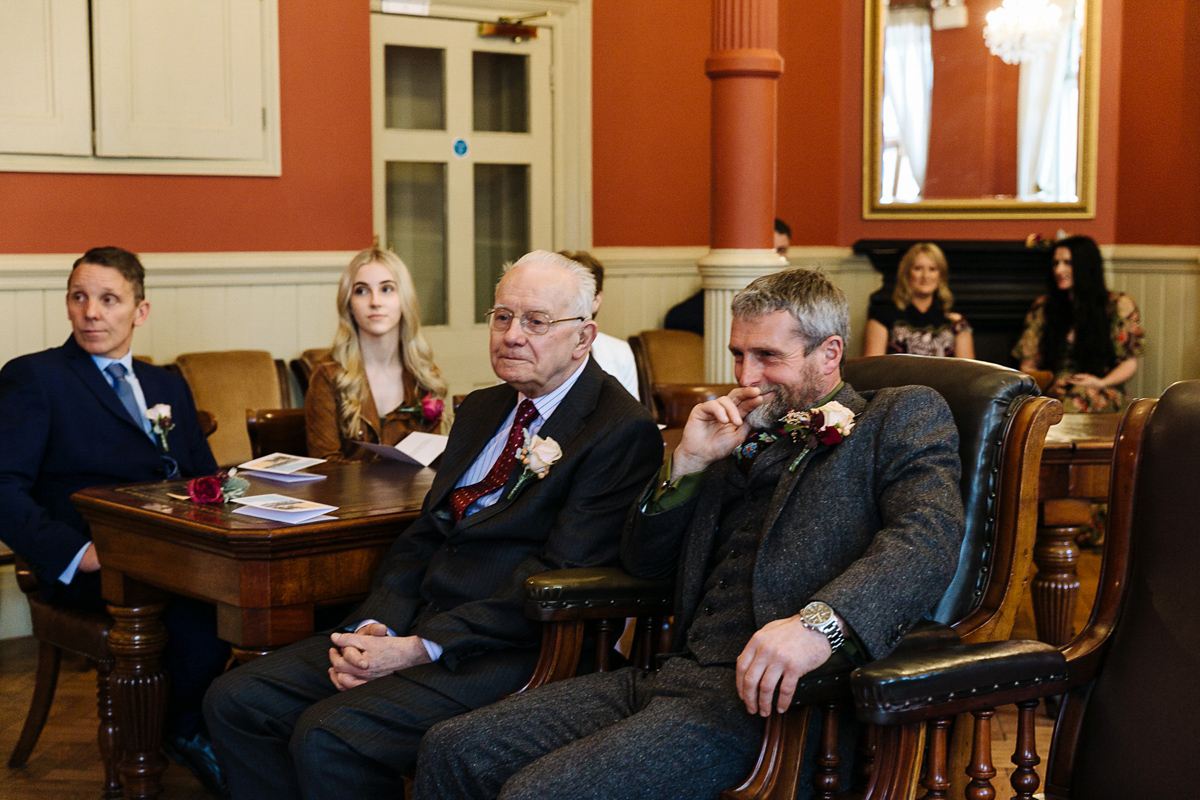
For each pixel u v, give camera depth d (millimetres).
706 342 5141
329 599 2555
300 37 5168
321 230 5301
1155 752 1839
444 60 5992
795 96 7133
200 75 4914
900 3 7141
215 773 2969
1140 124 6797
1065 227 7043
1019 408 2156
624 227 6629
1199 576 1861
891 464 2064
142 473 3271
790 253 7078
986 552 2131
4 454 3068
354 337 3471
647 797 1913
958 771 2158
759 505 2197
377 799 2256
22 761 3254
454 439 2686
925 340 5910
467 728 2076
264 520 2508
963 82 7105
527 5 6168
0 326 4543
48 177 4621
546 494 2445
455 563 2508
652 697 2082
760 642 1849
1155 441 1970
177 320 4945
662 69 6645
